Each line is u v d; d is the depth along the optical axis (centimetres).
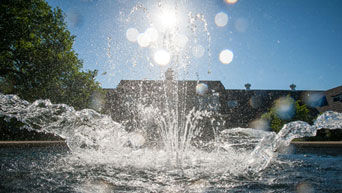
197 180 174
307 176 190
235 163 239
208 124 1262
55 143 381
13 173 182
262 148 228
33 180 162
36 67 1075
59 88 1146
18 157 266
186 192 142
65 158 267
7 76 1042
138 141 366
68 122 305
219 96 1556
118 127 329
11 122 914
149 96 1109
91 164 235
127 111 1282
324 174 199
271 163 261
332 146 425
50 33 1147
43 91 1079
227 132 388
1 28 973
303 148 421
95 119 305
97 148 329
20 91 1054
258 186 157
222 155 309
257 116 1645
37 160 248
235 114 1638
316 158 312
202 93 1506
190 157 294
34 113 297
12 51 1023
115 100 1378
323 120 244
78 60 1248
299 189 150
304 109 1204
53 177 173
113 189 146
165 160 270
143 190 145
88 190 142
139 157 288
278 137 234
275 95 1856
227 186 157
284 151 401
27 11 1018
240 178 181
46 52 1098
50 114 298
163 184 161
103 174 189
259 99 1789
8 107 293
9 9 983
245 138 372
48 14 1114
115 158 276
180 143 415
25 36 1037
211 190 146
